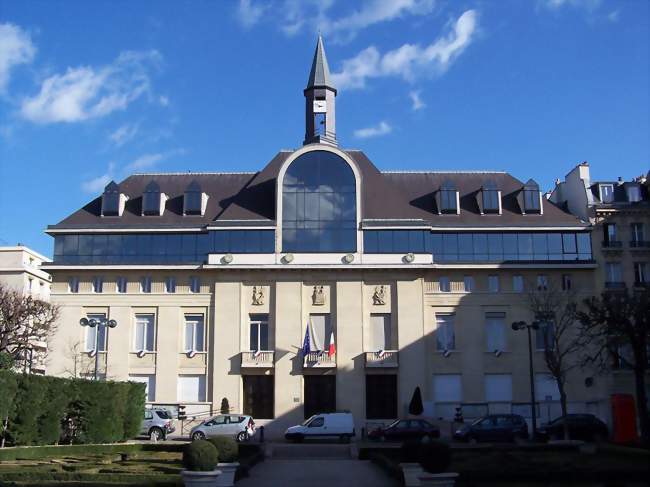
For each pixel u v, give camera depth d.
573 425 47.94
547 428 48.09
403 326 54.44
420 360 53.88
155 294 55.94
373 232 55.72
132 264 55.91
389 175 62.47
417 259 55.06
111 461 33.19
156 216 58.31
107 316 55.81
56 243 56.88
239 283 55.59
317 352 53.84
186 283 56.09
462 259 56.28
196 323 55.84
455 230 56.53
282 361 54.00
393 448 37.84
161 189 61.56
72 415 41.94
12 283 81.81
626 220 57.69
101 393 43.03
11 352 59.38
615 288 55.75
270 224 55.66
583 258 56.62
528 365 54.59
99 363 55.00
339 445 44.22
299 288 55.19
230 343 54.62
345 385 53.53
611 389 54.22
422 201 59.78
